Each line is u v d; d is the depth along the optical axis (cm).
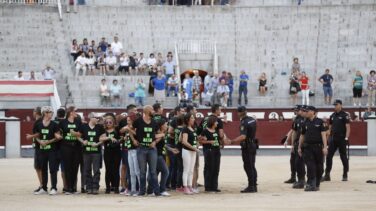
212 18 6097
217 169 2723
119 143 2670
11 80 5231
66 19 6044
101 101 5391
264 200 2442
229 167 3794
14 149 4666
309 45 5919
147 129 2555
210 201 2428
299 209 2200
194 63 5809
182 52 5825
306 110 2697
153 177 2586
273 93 5616
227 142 2734
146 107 2559
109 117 2661
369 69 5762
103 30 6009
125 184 2694
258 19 6081
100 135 2659
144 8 6134
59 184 3028
